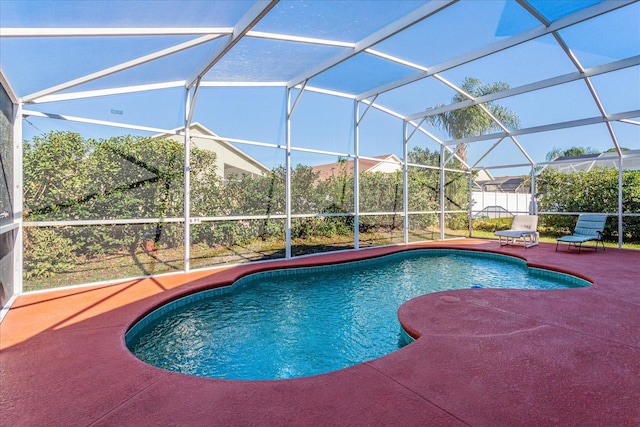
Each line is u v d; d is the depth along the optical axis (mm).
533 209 11797
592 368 2820
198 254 7336
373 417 2180
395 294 6094
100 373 2842
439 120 12016
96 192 6117
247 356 3736
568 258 8250
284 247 8648
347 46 5988
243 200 7988
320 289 6426
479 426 2074
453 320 4023
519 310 4383
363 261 8695
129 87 6234
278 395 2475
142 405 2371
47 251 5602
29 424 2156
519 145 11133
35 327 3879
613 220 10562
